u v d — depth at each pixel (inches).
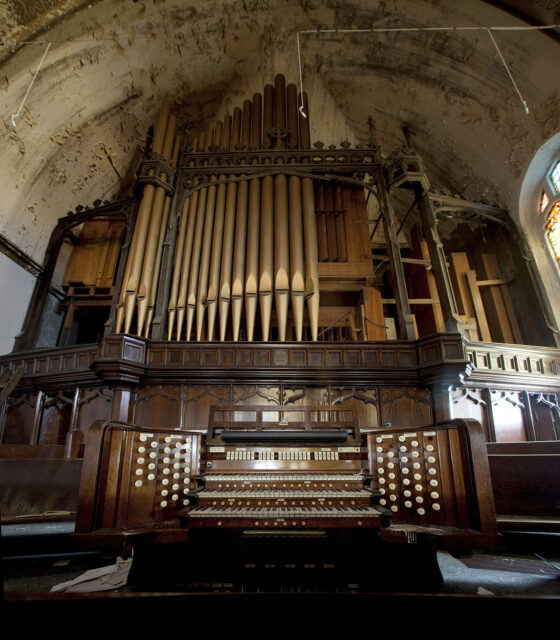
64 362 221.0
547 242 275.6
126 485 109.5
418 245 322.0
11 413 230.8
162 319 214.7
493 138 291.4
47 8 234.7
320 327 276.2
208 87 343.0
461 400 216.4
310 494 108.0
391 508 114.5
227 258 228.5
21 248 265.1
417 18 277.7
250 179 266.4
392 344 202.5
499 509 134.3
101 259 305.3
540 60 245.6
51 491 147.6
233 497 107.2
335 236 261.1
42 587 110.7
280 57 333.7
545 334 256.2
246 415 193.3
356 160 278.1
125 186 350.3
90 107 290.0
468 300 287.3
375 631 47.0
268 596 48.8
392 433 122.7
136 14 269.1
